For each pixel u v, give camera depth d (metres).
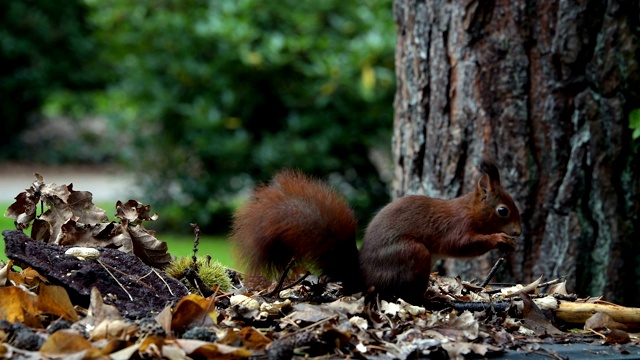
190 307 5.84
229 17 19.31
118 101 21.97
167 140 20.25
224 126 19.58
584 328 6.76
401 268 6.62
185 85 19.92
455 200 7.09
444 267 10.60
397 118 11.16
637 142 9.95
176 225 20.25
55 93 35.94
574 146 9.92
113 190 27.78
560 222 9.96
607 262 9.93
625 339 6.32
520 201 10.00
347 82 18.89
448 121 10.41
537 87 9.96
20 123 36.94
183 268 7.09
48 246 6.56
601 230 9.95
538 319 6.71
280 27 19.73
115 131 21.66
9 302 5.90
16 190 27.95
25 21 35.88
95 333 5.47
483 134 10.12
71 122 38.56
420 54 10.59
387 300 6.67
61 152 36.66
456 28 10.23
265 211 6.82
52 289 5.83
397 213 6.86
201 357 5.30
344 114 19.45
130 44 20.17
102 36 20.86
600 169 9.92
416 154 10.70
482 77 10.09
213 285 7.13
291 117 19.52
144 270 6.60
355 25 19.78
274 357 5.29
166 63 19.95
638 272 10.05
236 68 19.45
